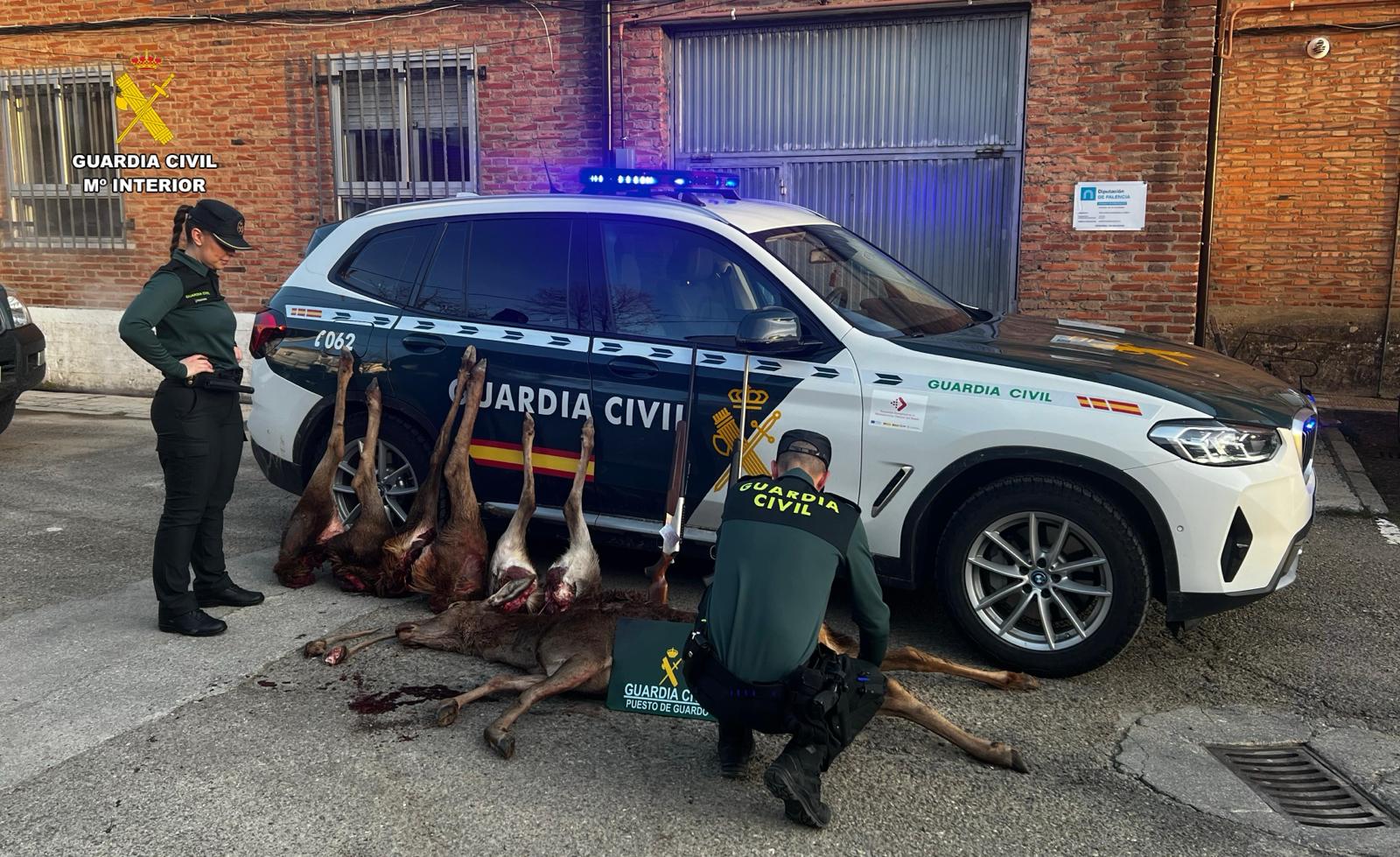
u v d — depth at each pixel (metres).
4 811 3.51
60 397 11.33
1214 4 8.32
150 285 4.70
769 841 3.40
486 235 5.58
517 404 5.36
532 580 4.89
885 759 3.91
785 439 3.76
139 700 4.29
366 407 5.81
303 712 4.21
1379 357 11.23
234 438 5.07
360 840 3.37
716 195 5.92
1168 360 4.98
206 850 3.31
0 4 11.53
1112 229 8.85
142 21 11.08
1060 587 4.53
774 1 9.34
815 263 5.25
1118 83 8.63
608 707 4.10
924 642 5.01
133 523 6.74
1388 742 4.06
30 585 5.61
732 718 3.48
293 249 11.12
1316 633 5.10
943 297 5.88
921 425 4.65
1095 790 3.71
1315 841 3.41
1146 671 4.69
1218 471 4.29
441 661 4.69
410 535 5.17
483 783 3.71
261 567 5.91
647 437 5.13
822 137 9.70
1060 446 4.44
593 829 3.45
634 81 9.82
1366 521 6.92
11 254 12.07
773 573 3.43
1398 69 10.70
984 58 9.16
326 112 10.79
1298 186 11.19
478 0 10.09
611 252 5.33
